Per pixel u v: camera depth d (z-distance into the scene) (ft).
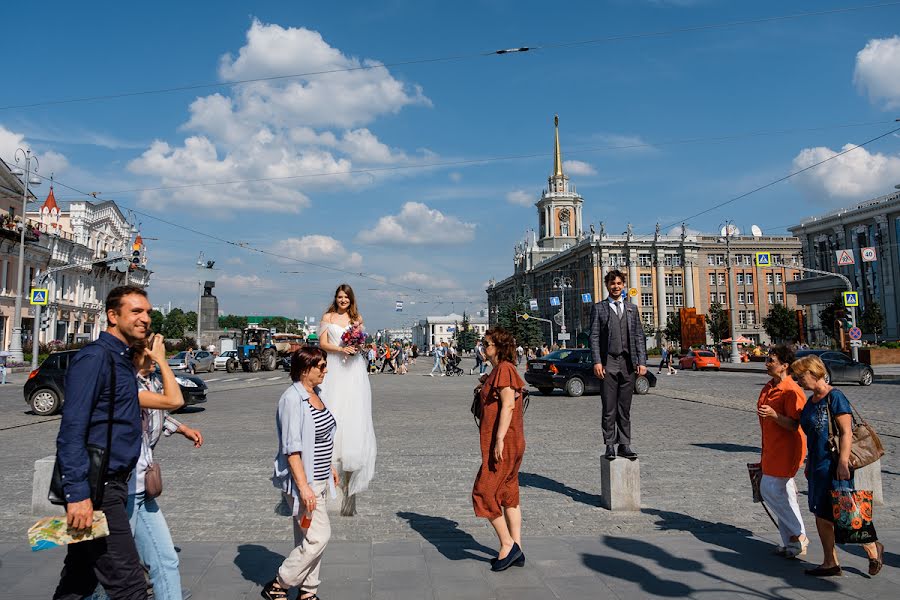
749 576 15.49
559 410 57.93
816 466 15.76
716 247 305.94
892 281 241.96
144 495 11.77
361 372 20.52
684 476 27.61
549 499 23.67
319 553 13.34
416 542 18.30
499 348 16.79
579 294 317.42
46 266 192.34
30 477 27.89
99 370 9.93
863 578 15.34
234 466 30.30
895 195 240.53
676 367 162.61
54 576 15.25
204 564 16.29
